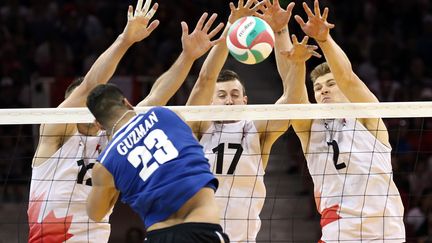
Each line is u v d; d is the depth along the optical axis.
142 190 10.00
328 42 11.85
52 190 12.05
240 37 11.45
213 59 12.23
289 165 26.95
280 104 12.13
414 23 33.22
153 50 30.64
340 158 12.34
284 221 24.98
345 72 12.03
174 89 11.95
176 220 9.93
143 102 11.95
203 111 11.89
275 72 31.52
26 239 23.89
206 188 10.07
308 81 27.58
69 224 12.01
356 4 33.22
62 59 29.66
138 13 11.97
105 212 10.50
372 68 30.69
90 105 10.64
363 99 12.28
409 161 26.11
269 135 12.39
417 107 12.16
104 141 12.16
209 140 12.36
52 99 27.44
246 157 12.23
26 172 26.20
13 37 30.27
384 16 33.28
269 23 12.66
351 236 12.18
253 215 12.20
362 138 12.38
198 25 11.89
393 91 29.20
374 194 12.20
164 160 10.02
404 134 26.73
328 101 12.70
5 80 28.48
